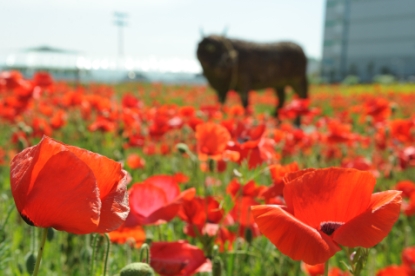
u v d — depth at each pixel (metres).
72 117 6.75
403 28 74.38
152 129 4.48
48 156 0.96
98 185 1.01
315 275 2.46
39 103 6.40
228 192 2.29
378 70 76.56
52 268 2.68
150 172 4.68
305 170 1.29
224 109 5.92
